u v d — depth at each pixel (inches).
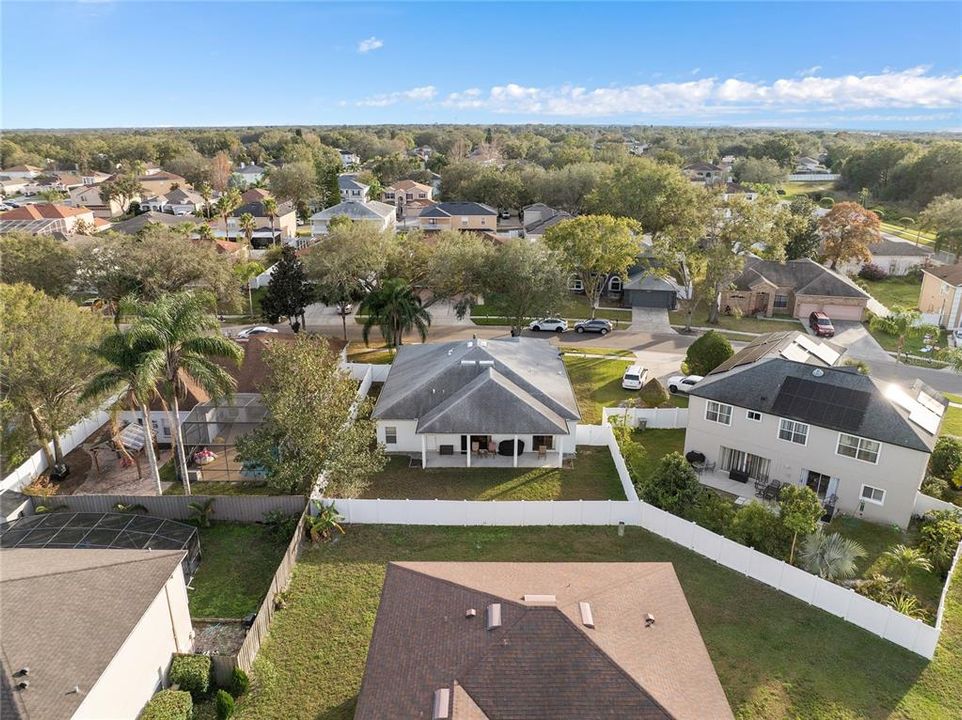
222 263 2532.0
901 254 3255.4
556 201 4687.5
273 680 832.3
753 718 783.1
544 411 1417.3
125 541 1026.7
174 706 759.7
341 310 2466.8
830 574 1002.7
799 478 1299.2
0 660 652.1
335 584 1021.2
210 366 1213.7
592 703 632.4
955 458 1317.7
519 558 1086.4
